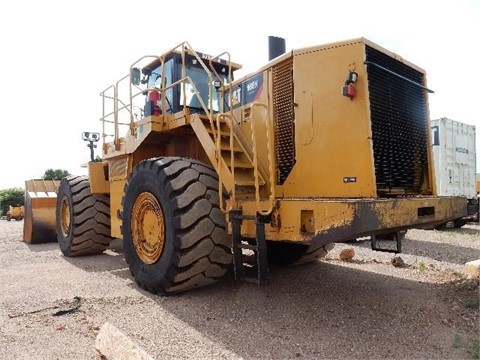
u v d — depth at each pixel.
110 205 5.65
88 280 4.27
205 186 3.51
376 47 3.39
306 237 2.80
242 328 2.76
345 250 5.31
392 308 3.18
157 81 5.48
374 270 4.64
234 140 3.90
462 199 3.54
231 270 4.39
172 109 4.98
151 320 2.93
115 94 5.26
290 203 2.92
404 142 3.56
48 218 7.79
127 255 4.07
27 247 7.25
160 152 5.15
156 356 2.32
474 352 2.37
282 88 3.83
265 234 3.11
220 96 4.64
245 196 3.54
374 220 2.57
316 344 2.49
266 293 3.61
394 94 3.51
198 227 3.36
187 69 5.14
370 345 2.48
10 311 3.18
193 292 3.65
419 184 3.74
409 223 2.86
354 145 3.23
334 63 3.40
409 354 2.35
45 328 2.80
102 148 5.72
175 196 3.41
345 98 3.31
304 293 3.62
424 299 3.41
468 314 3.02
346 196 3.24
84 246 5.92
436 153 10.23
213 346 2.46
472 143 11.27
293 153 3.64
